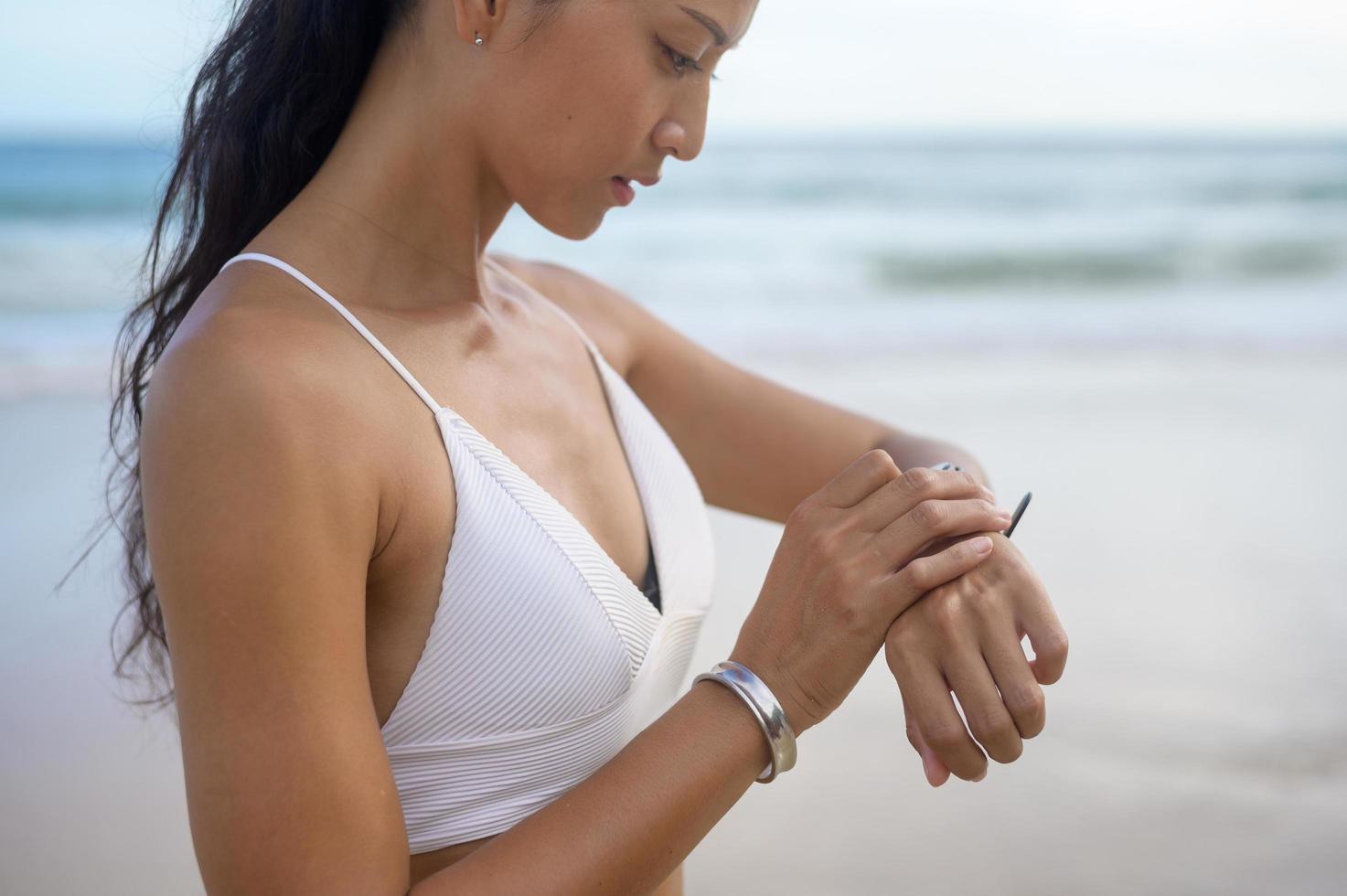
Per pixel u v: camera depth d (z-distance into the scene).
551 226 1.16
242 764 0.83
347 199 1.09
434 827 1.08
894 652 1.04
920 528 1.04
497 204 1.18
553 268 1.55
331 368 0.97
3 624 4.05
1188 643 4.15
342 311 1.04
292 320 0.98
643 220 17.19
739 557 4.87
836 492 1.08
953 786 3.32
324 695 0.86
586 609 1.08
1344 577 4.76
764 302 13.17
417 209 1.12
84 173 18.34
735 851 2.99
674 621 1.23
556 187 1.11
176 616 0.86
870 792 3.28
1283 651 4.10
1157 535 5.21
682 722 1.00
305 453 0.90
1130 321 11.80
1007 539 1.09
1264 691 3.81
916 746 1.06
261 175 1.15
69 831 3.03
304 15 1.12
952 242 16.98
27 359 8.52
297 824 0.83
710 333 11.20
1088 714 3.67
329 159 1.12
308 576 0.87
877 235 17.28
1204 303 12.97
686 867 2.92
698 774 0.97
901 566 1.04
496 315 1.25
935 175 22.12
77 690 3.69
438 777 1.07
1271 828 3.12
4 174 18.17
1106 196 21.09
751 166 22.12
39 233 14.63
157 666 1.42
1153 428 7.17
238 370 0.90
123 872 2.88
